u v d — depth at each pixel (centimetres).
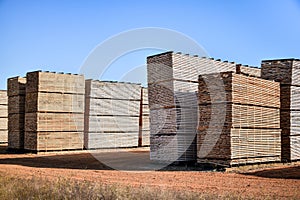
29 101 2367
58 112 2370
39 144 2292
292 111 1844
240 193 1062
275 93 1786
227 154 1504
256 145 1630
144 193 888
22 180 1133
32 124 2331
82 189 924
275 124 1769
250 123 1598
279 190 1126
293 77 1850
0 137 3228
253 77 1638
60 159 2078
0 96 3253
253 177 1373
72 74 2433
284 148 1836
